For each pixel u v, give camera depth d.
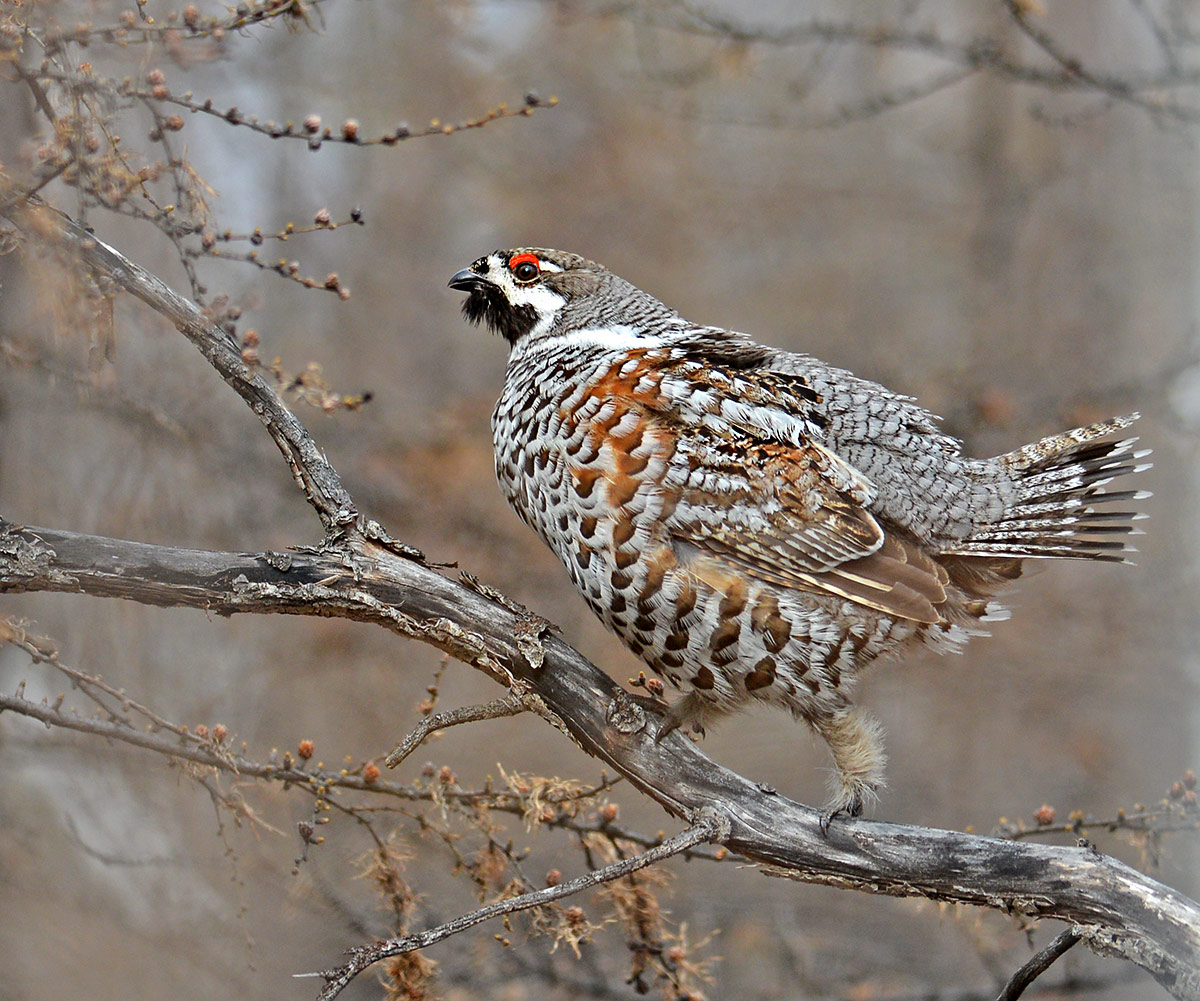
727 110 18.30
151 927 10.68
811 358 8.62
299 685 14.95
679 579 7.47
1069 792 16.72
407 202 20.34
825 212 23.06
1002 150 22.80
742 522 7.46
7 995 9.98
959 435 15.91
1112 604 17.58
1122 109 22.80
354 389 18.52
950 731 17.25
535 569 15.07
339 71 20.08
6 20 6.22
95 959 10.30
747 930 12.62
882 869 6.93
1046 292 22.62
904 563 7.63
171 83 12.69
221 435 14.14
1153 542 17.83
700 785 7.17
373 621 7.04
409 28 19.94
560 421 7.66
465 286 9.09
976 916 9.56
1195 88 14.69
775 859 7.08
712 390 7.70
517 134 20.73
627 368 7.72
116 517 12.82
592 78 21.03
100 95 6.59
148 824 10.99
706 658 7.59
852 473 7.76
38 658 7.10
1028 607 17.73
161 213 6.69
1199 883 10.63
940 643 8.08
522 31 20.88
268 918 11.27
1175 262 21.94
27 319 9.09
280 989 10.87
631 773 7.25
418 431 15.59
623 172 20.97
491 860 7.95
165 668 13.37
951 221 23.23
